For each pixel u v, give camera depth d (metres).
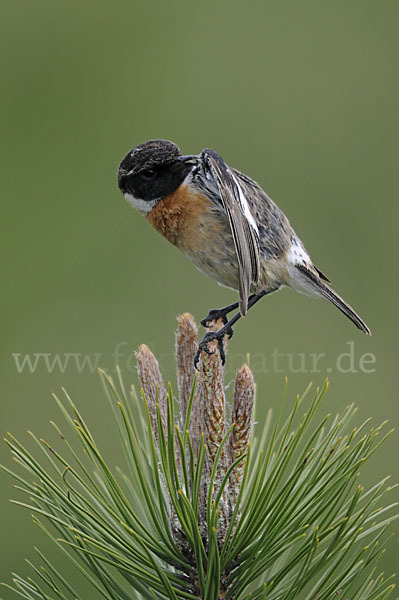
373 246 11.84
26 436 10.00
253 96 12.66
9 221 11.98
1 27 12.58
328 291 7.06
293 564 3.81
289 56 12.82
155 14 12.80
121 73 12.57
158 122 12.54
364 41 12.89
